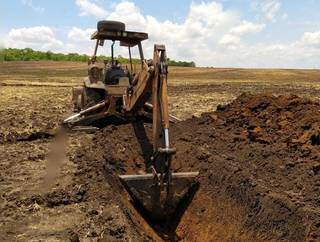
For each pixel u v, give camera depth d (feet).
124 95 23.13
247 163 17.03
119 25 25.00
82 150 20.86
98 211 13.97
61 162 19.26
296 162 16.10
